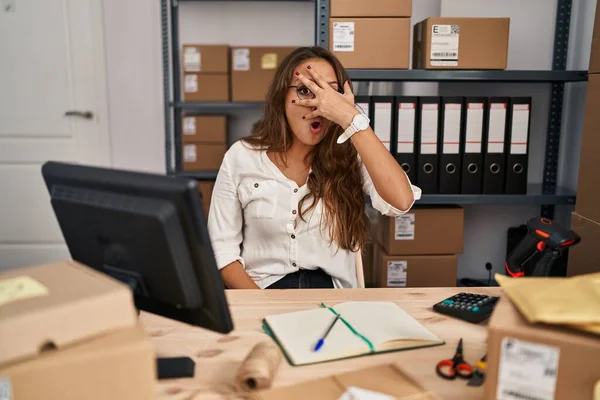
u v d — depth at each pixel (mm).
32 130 3131
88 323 621
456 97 2102
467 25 2047
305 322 977
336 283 1486
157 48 3053
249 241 1511
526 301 704
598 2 1645
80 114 3102
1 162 3150
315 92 1350
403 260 2199
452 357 869
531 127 2504
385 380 773
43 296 629
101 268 857
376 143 1343
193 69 2641
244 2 2928
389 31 2039
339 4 2023
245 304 1092
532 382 651
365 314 1007
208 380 803
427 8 2545
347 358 863
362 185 1533
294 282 1455
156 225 715
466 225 2596
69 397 597
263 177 1481
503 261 2613
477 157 2141
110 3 3010
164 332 969
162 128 3127
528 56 2420
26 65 3068
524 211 2572
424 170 2150
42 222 3213
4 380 570
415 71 2062
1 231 3209
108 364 604
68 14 3023
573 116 2363
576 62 2320
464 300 1070
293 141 1477
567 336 635
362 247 1536
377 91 2621
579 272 1738
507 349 659
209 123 2666
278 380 794
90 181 797
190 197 700
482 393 763
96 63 3070
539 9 2383
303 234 1460
